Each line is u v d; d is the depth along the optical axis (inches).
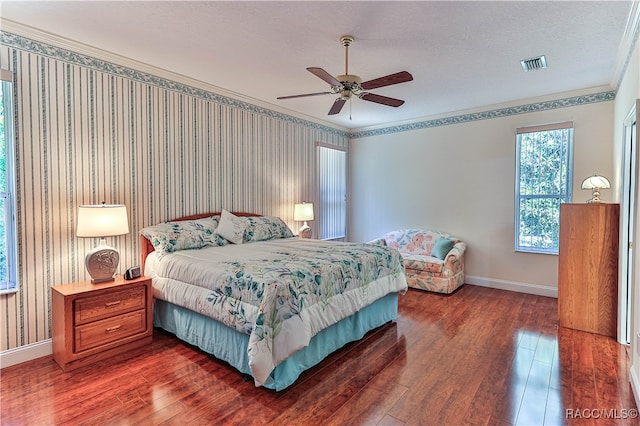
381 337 121.8
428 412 78.5
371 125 234.2
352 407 80.4
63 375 95.3
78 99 114.3
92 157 118.2
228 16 95.8
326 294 99.5
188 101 148.4
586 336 121.6
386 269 129.8
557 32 104.0
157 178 137.9
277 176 192.4
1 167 99.7
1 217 100.1
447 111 197.5
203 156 155.0
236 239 148.2
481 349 111.5
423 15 94.6
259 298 86.9
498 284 185.0
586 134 157.6
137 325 112.6
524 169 177.2
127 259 128.9
